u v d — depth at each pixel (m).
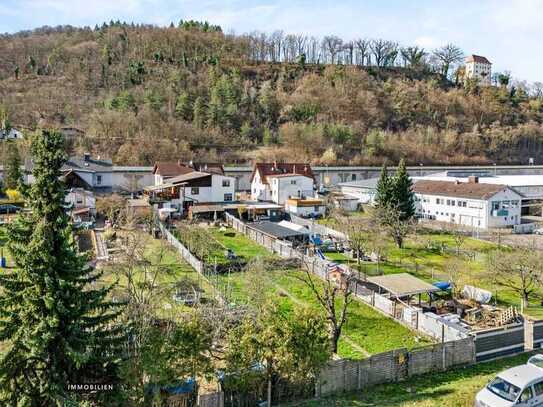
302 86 160.75
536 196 74.25
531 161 131.00
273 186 76.25
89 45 182.88
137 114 119.94
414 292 32.06
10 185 69.19
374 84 171.38
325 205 72.12
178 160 97.75
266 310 20.25
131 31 198.38
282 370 18.45
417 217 73.19
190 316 21.00
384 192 59.75
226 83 141.12
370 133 133.50
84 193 63.84
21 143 87.19
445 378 22.72
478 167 118.06
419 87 174.75
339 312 32.12
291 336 18.20
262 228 54.53
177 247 46.88
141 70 152.12
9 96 130.00
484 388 18.94
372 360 21.86
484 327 30.05
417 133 141.50
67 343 16.80
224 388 18.84
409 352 22.95
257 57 194.38
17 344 16.91
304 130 125.75
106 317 18.62
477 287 37.72
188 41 190.38
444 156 135.50
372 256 47.72
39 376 17.16
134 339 18.88
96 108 126.38
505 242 56.44
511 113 169.25
